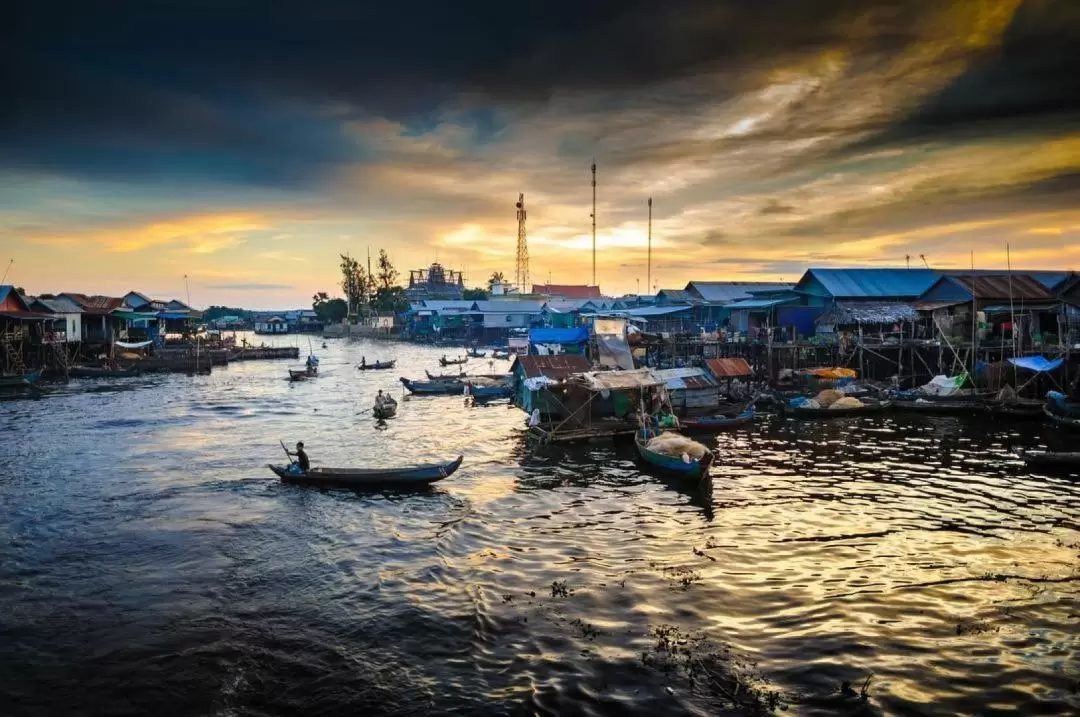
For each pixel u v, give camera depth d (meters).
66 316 73.31
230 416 47.44
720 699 12.95
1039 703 12.57
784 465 30.39
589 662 14.31
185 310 113.25
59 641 15.68
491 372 77.88
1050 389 41.72
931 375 49.00
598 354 44.81
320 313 192.25
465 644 15.25
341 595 17.88
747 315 62.38
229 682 13.99
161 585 18.61
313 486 28.09
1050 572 18.19
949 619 15.72
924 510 23.48
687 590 17.56
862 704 12.64
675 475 28.38
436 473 27.22
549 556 20.23
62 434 40.19
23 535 22.52
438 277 187.62
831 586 17.58
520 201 135.62
